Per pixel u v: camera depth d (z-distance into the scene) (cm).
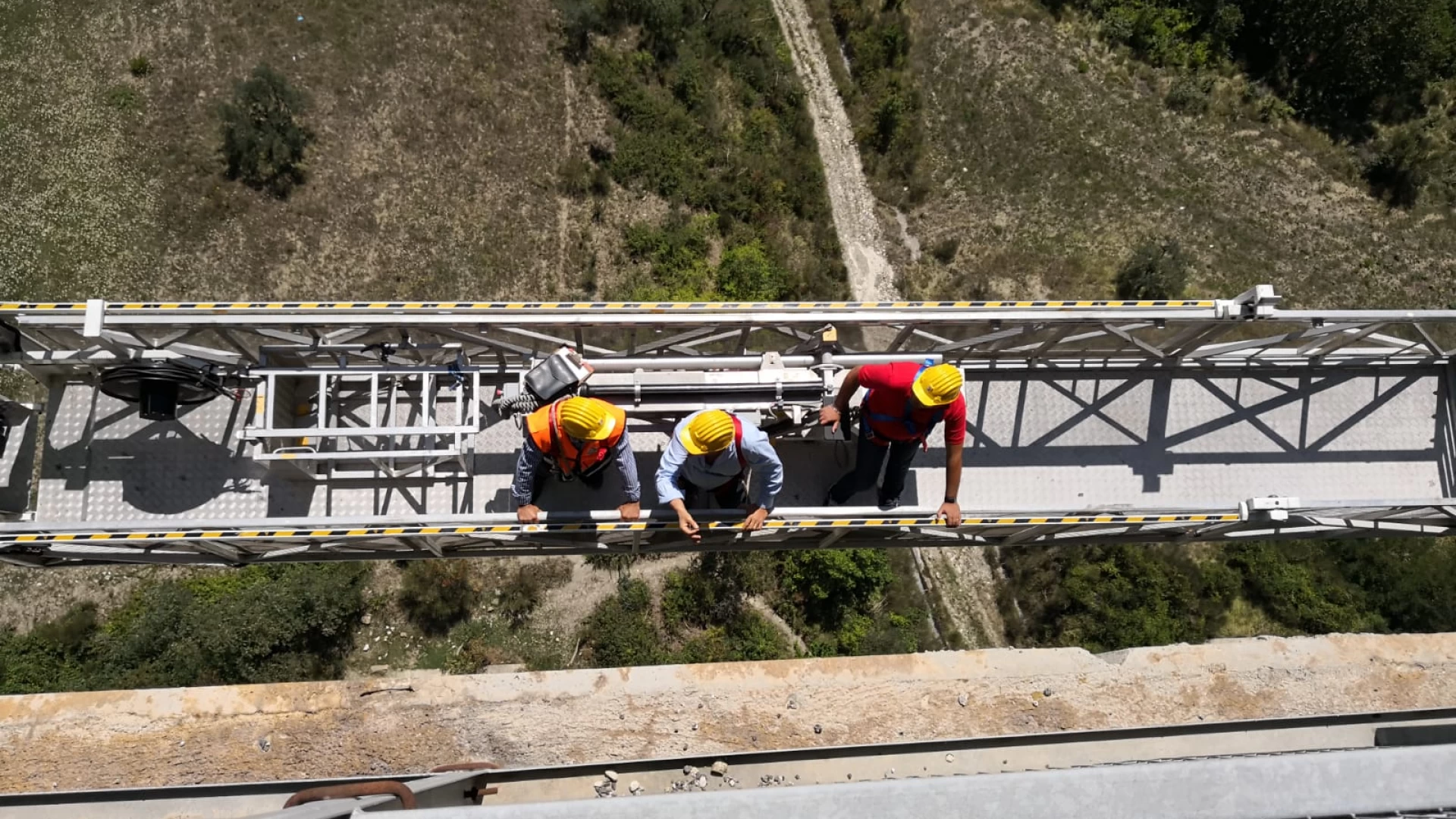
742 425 474
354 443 656
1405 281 1509
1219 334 677
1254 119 1608
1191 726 643
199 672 1077
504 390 660
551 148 1405
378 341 664
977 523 573
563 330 725
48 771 604
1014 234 1492
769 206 1462
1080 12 1642
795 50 1588
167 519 587
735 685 648
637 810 288
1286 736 645
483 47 1411
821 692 648
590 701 639
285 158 1283
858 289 1453
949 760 628
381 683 640
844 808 293
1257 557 1315
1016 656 670
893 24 1562
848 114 1562
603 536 599
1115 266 1478
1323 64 1600
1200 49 1606
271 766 615
